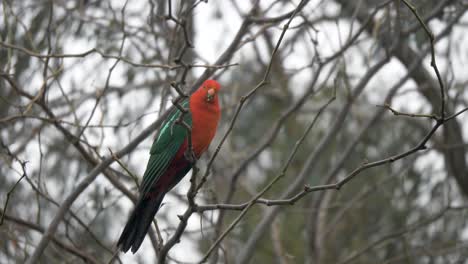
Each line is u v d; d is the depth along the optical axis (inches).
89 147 403.5
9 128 470.6
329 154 592.1
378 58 539.2
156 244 393.1
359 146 577.0
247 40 422.6
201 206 310.5
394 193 550.0
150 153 364.2
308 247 517.3
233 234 550.3
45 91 396.5
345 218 567.2
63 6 486.9
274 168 602.5
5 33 475.2
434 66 271.4
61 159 501.4
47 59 387.9
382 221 549.0
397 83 506.3
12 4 474.0
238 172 454.0
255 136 611.2
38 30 488.4
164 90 414.0
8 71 398.3
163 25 458.9
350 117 592.7
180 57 350.9
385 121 574.9
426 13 512.1
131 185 494.9
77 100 487.8
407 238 517.3
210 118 365.4
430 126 531.2
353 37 447.2
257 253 567.5
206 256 310.8
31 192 498.0
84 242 438.3
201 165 563.2
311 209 506.3
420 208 540.4
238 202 570.9
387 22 460.4
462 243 517.3
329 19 479.5
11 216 398.9
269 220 463.2
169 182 365.4
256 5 423.8
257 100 618.5
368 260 555.2
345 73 461.4
